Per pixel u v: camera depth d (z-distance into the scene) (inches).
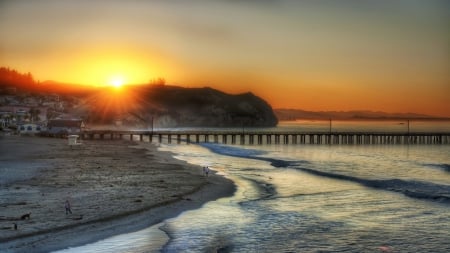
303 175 1978.3
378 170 2281.0
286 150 3939.5
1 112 6870.1
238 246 862.5
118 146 3750.0
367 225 1039.0
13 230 876.6
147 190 1381.6
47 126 5300.2
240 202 1295.5
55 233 881.5
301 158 3009.4
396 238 932.6
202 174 1835.6
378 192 1519.4
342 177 1902.1
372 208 1238.3
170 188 1439.5
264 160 2778.1
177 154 3154.5
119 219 1014.4
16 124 5551.2
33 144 3503.9
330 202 1326.3
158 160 2461.9
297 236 938.7
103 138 5226.4
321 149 4141.2
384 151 3912.4
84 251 797.2
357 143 5310.0
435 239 925.8
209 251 818.2
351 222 1067.3
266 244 877.2
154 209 1136.8
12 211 1029.8
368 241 908.0
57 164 2075.5
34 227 901.2
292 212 1170.6
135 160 2417.6
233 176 1894.7
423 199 1384.1
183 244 860.0
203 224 1019.9
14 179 1540.4
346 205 1280.8
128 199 1218.0
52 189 1347.2
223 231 965.2
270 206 1248.2
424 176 2033.7
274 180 1801.2
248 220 1071.0
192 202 1257.4
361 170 2271.2
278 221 1067.3
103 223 973.8
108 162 2246.6
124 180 1593.3
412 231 987.9
